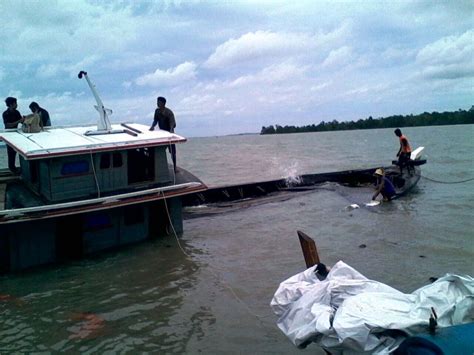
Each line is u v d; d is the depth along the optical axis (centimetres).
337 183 2161
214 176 3014
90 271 1038
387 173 2009
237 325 749
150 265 1070
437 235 1223
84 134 1248
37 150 1035
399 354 430
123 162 1164
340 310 488
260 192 1967
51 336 730
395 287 876
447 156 3662
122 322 774
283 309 564
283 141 9388
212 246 1222
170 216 1287
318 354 650
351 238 1246
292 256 1112
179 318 782
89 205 1088
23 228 1039
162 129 1388
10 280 993
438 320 461
